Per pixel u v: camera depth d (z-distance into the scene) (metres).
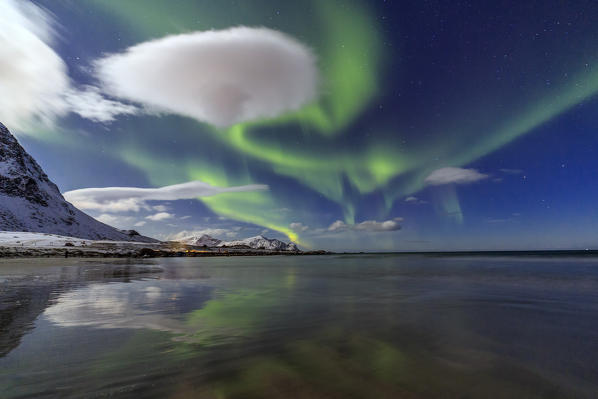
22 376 3.98
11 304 9.01
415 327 6.82
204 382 3.86
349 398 3.49
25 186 138.00
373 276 21.70
